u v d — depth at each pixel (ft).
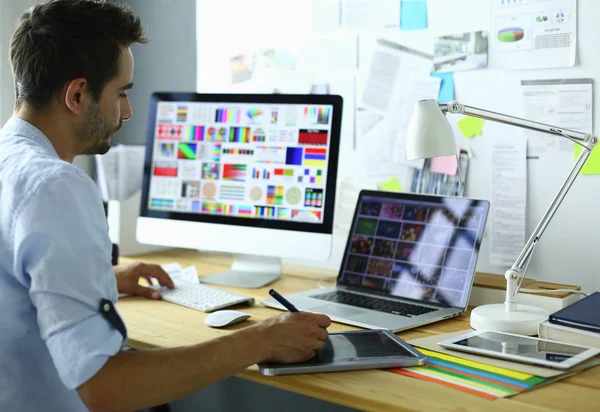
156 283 5.84
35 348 3.59
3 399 3.53
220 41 7.21
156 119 6.31
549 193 5.25
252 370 3.76
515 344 4.06
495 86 5.44
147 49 8.09
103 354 3.20
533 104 5.26
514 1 5.27
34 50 3.70
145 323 4.75
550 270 5.30
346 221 6.40
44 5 3.75
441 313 4.82
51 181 3.33
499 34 5.37
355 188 6.34
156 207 6.31
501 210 5.47
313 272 6.40
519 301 4.90
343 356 3.87
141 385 3.28
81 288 3.23
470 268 4.98
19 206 3.30
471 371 3.70
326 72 6.41
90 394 3.21
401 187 6.02
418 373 3.68
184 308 5.16
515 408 3.19
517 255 5.41
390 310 4.91
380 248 5.49
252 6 6.89
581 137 4.46
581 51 5.02
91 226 3.38
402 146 5.98
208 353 3.50
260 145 5.90
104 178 6.95
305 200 5.71
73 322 3.18
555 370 3.64
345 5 6.22
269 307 5.17
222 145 6.05
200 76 7.45
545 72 5.19
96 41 3.75
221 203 6.04
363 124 6.22
